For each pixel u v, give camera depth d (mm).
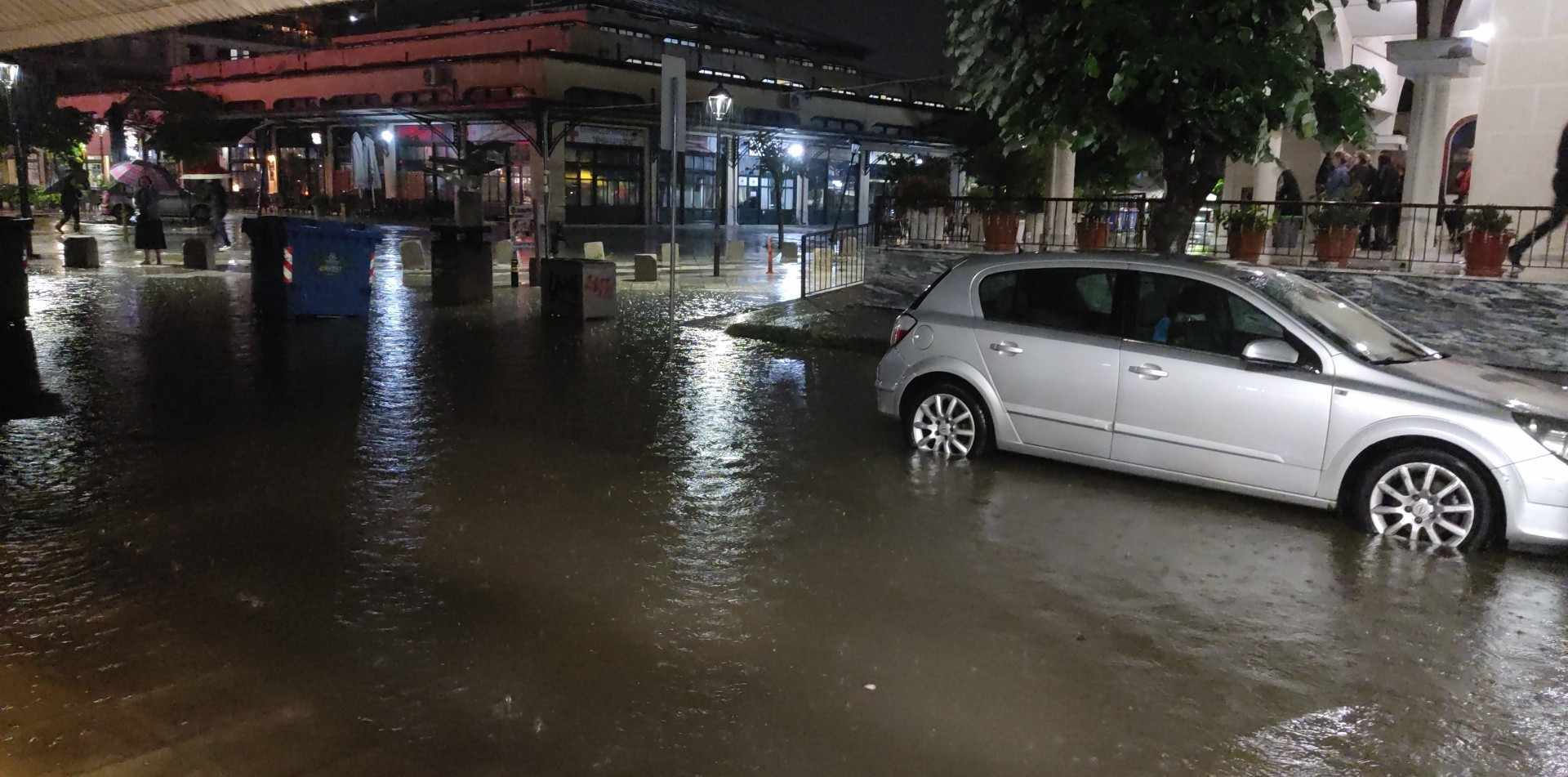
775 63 55438
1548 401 6211
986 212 16078
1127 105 8875
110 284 19281
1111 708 4160
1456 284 11992
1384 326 7234
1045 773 3672
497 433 8734
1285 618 5109
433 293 18031
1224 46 8109
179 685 4184
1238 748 3877
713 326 15820
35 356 11836
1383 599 5371
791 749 3783
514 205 43844
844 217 61750
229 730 3834
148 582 5301
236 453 7887
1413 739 3979
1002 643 4750
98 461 7598
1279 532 6430
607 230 45188
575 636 4727
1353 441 6312
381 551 5801
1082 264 7492
